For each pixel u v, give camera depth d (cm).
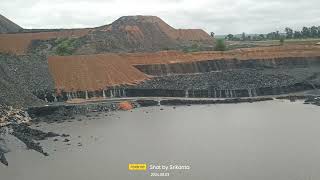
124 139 7381
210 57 14088
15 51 13912
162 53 13862
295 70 13562
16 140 7331
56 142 7250
